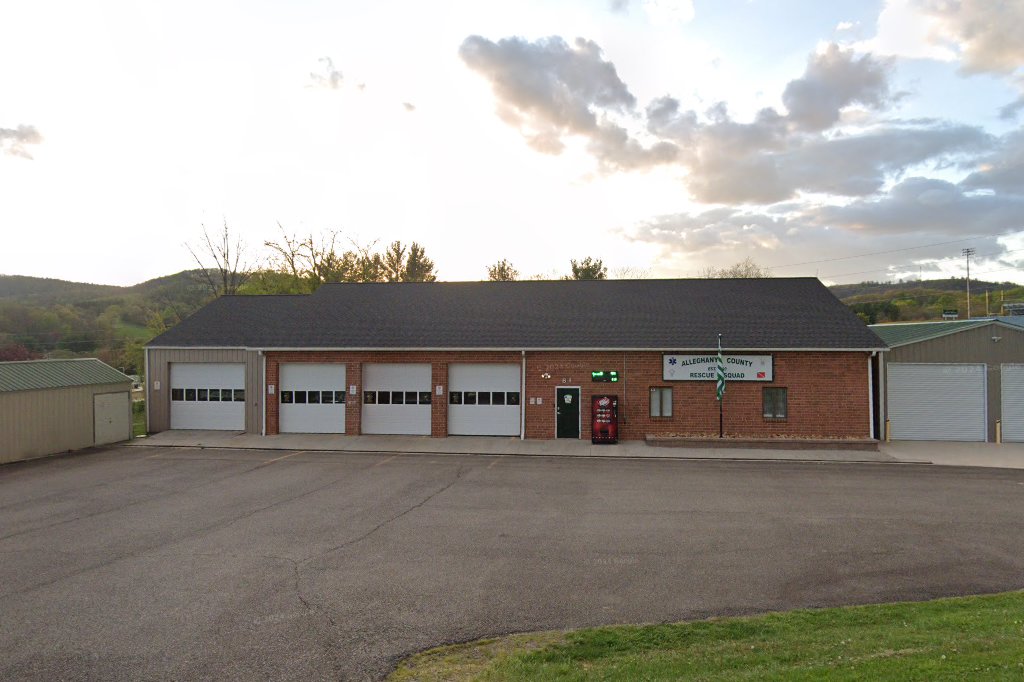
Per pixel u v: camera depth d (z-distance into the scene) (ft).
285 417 84.02
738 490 51.57
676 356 77.51
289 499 48.47
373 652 23.53
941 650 21.04
